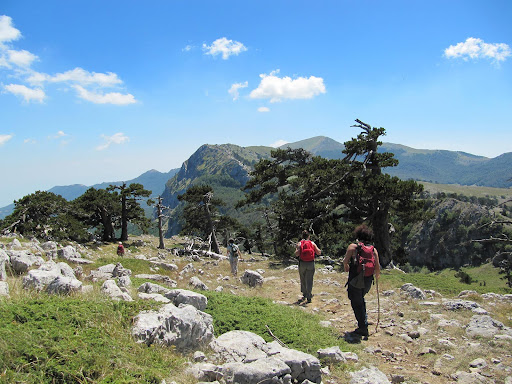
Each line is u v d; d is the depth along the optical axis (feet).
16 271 29.86
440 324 24.61
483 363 18.42
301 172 99.86
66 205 145.07
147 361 13.78
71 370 11.75
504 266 144.46
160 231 156.25
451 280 44.62
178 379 13.39
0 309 15.07
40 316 14.97
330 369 17.56
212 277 52.16
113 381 11.78
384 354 20.53
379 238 91.50
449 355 19.70
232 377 13.98
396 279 42.86
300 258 33.88
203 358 15.85
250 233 198.80
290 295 37.37
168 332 16.25
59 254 52.37
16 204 124.26
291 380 15.19
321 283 42.42
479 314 26.73
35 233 112.47
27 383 10.96
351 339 22.81
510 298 33.32
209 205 151.64
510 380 16.61
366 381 15.72
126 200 175.11
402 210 89.92
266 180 107.04
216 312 23.97
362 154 101.04
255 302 27.94
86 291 20.42
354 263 23.56
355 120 99.55
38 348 12.46
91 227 174.29
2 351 11.86
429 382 16.97
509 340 21.03
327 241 87.15
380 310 29.27
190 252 115.65
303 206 95.96
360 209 93.61
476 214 401.49
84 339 13.66
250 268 62.03
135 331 15.20
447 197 487.61
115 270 37.93
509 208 418.72
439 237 410.93
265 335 21.16
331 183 96.12
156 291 25.55
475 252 363.97
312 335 21.89
